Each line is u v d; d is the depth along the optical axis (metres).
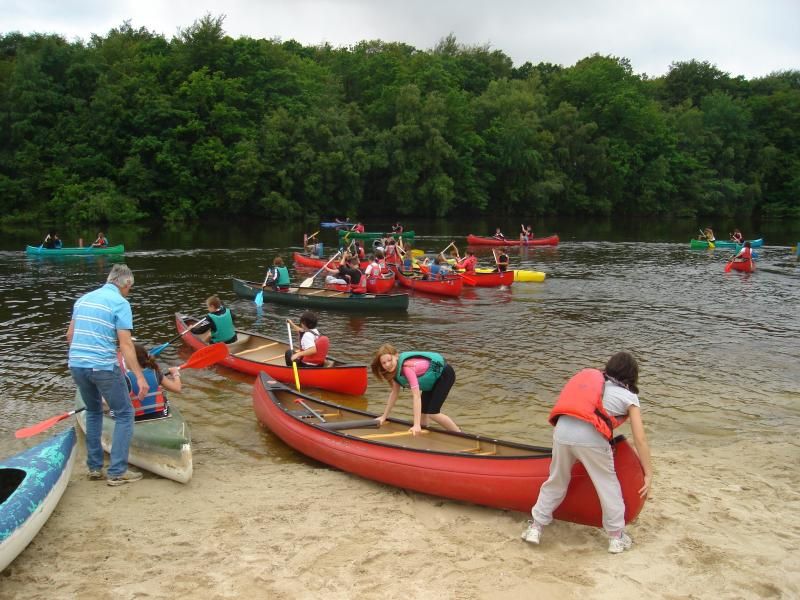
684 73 75.81
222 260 24.55
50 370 9.69
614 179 58.38
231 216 47.31
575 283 19.72
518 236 39.19
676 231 43.97
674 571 4.35
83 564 4.36
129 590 4.06
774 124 65.62
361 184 49.00
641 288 18.69
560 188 55.09
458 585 4.16
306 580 4.20
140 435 5.99
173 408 6.77
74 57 44.19
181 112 43.81
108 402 5.45
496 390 9.02
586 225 49.56
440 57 65.69
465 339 12.14
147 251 27.42
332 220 48.19
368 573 4.30
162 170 44.56
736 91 75.44
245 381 9.32
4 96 43.84
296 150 45.12
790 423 7.80
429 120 49.44
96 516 5.07
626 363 4.47
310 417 7.07
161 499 5.43
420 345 11.65
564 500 4.71
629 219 57.84
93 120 43.16
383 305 14.92
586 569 4.36
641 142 60.84
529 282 19.98
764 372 10.04
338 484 5.89
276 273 16.06
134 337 11.85
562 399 4.50
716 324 13.62
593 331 12.88
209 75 47.50
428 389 6.21
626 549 4.61
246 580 4.19
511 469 5.05
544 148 56.59
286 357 9.04
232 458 6.59
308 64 58.62
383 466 5.74
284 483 5.89
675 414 8.11
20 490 4.55
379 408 8.28
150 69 46.75
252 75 49.69
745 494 5.67
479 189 55.12
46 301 15.40
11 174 42.50
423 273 19.28
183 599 3.97
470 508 5.36
